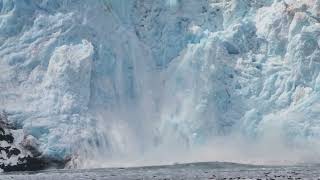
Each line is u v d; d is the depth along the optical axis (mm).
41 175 173375
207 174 164625
